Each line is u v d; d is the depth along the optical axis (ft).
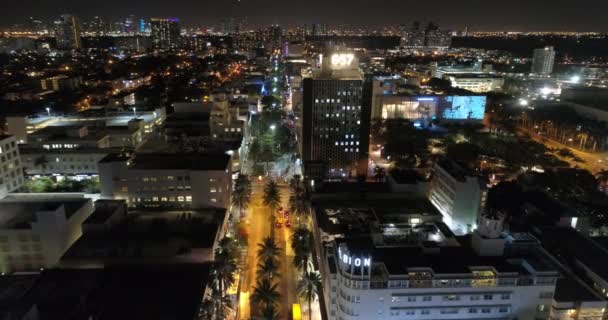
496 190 528.22
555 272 280.10
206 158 494.18
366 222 384.27
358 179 584.81
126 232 385.70
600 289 338.75
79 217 396.98
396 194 457.27
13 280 327.47
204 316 299.79
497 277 277.85
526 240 331.98
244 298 367.04
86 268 340.39
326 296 325.42
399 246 324.19
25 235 355.36
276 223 495.82
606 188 591.78
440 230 363.97
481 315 282.56
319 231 370.53
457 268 288.71
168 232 386.32
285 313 350.02
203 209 451.53
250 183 575.79
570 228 428.56
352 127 629.51
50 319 269.23
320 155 639.35
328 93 613.52
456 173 476.13
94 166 583.17
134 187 457.27
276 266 381.60
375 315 279.28
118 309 288.71
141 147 634.43
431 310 278.46
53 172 581.94
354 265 275.59
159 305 294.05
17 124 653.30
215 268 338.95
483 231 313.94
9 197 449.89
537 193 515.91
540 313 286.46
